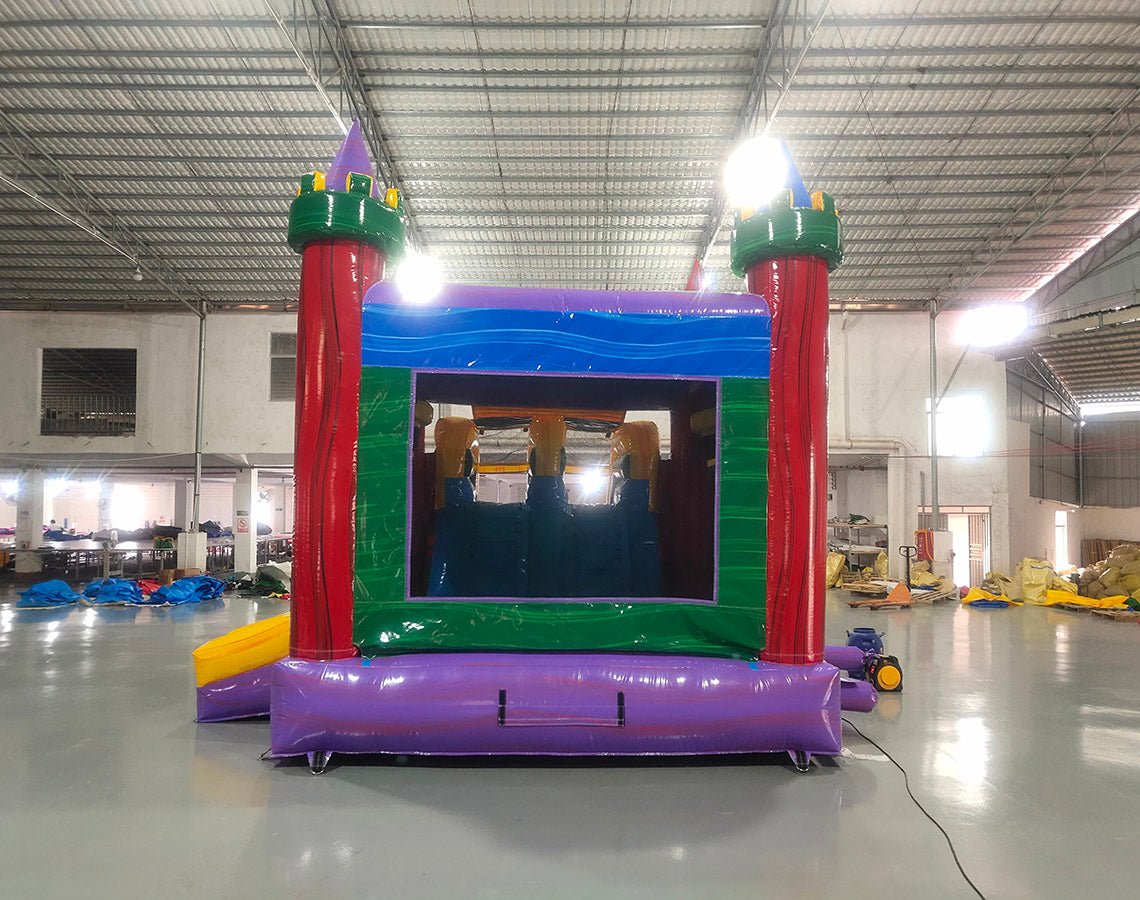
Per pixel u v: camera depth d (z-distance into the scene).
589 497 12.76
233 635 4.84
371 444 3.99
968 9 7.80
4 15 7.83
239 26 7.96
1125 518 18.78
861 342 14.95
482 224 11.91
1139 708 5.38
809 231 4.09
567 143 9.89
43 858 2.85
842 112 9.22
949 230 12.08
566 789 3.59
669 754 3.99
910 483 14.81
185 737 4.38
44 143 9.80
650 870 2.79
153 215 11.59
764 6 7.79
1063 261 13.31
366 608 3.95
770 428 4.09
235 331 14.80
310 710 3.76
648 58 8.47
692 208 11.34
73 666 6.64
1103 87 8.75
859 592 13.36
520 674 3.82
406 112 9.28
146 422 14.74
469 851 2.93
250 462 15.49
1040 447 16.89
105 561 14.81
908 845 3.03
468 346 4.06
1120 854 2.99
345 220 3.98
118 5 7.73
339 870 2.77
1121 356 15.14
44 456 14.91
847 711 5.21
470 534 5.17
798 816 3.31
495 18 7.97
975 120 9.42
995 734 4.67
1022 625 9.91
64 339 14.73
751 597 4.04
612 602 4.07
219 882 2.67
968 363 14.87
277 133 9.70
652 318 4.13
